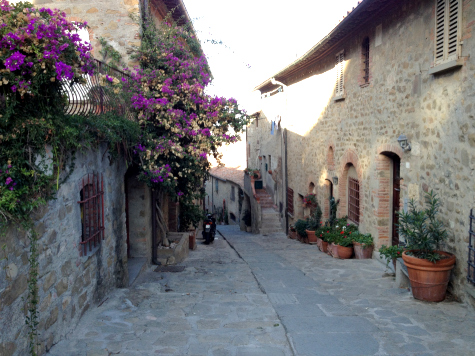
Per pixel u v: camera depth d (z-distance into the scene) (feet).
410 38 26.23
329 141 44.55
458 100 20.65
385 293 22.44
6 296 11.46
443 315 18.37
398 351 14.64
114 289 22.12
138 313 18.75
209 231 51.75
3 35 12.07
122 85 23.79
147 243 30.99
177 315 18.61
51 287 14.44
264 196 79.87
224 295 22.11
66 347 14.78
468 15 19.74
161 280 26.04
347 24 32.78
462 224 20.13
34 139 12.73
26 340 12.60
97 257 19.43
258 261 34.24
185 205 50.57
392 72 28.96
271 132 75.82
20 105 13.07
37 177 12.98
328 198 46.55
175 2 35.17
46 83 13.26
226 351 14.84
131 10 29.91
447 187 21.71
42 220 13.78
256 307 19.83
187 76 28.96
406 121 26.86
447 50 21.62
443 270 19.93
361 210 35.55
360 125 35.42
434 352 14.55
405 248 22.52
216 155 31.40
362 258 33.42
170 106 27.12
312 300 21.01
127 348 14.96
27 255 12.64
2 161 11.93
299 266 31.22
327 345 15.07
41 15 13.33
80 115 17.02
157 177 25.67
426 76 24.20
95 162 19.17
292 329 16.62
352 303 20.54
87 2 29.94
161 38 30.63
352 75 37.32
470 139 19.49
